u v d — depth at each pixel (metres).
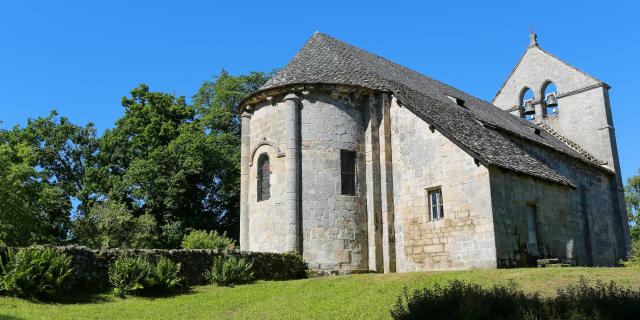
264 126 24.72
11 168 33.62
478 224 20.94
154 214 39.81
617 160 38.97
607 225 35.88
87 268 16.61
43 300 15.14
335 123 23.98
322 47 27.84
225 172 41.41
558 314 10.59
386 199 23.75
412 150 23.69
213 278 18.86
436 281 16.50
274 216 23.23
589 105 40.12
